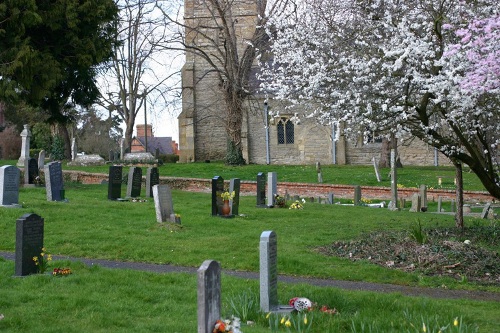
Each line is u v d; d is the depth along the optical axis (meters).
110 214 19.16
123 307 9.56
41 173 31.91
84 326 8.44
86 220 18.03
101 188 27.97
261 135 51.38
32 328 8.25
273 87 18.44
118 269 12.48
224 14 40.84
